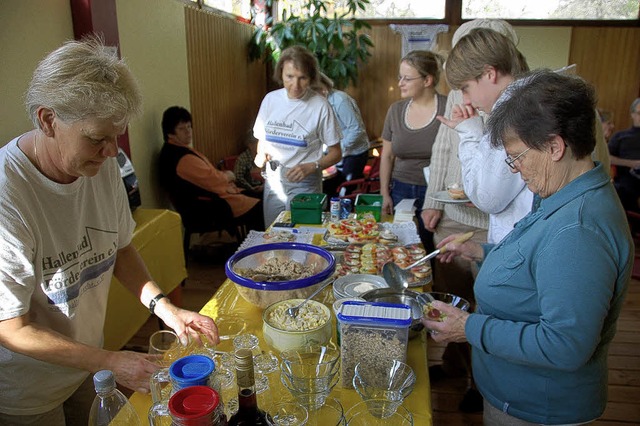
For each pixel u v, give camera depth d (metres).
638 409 2.26
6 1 2.05
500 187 1.46
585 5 5.52
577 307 0.91
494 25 1.79
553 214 1.00
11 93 2.11
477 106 1.53
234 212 3.66
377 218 2.42
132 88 1.01
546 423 1.13
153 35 3.25
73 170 1.04
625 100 5.71
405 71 2.68
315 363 1.09
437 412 2.21
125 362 1.04
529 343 0.98
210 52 4.41
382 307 1.11
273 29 5.14
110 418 0.91
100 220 1.25
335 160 2.93
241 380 0.79
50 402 1.25
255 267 1.62
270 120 2.91
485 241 2.18
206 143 4.41
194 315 1.29
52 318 1.17
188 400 0.71
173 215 2.75
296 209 2.38
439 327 1.19
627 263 0.96
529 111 0.97
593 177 0.97
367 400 0.98
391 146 2.97
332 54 5.49
